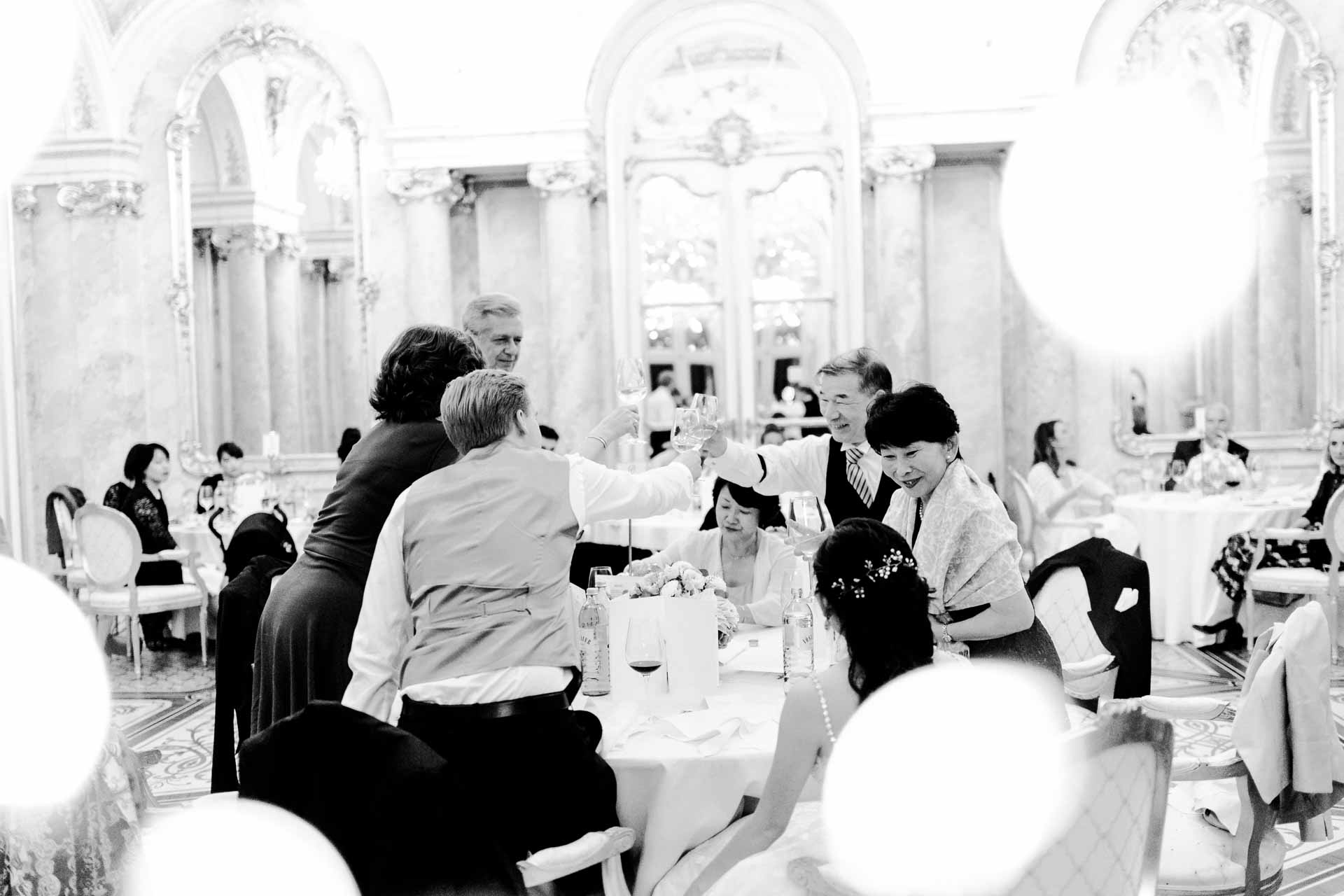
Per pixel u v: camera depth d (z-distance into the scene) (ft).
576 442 34.37
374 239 35.17
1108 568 12.59
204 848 7.67
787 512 13.26
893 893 7.32
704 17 35.01
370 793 7.45
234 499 29.55
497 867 7.52
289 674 11.31
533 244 35.60
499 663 8.91
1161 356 33.99
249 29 35.22
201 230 37.78
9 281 33.14
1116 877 7.19
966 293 34.68
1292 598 25.21
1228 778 10.64
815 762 7.91
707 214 36.19
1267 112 33.58
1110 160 33.71
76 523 26.25
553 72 34.12
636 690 10.39
